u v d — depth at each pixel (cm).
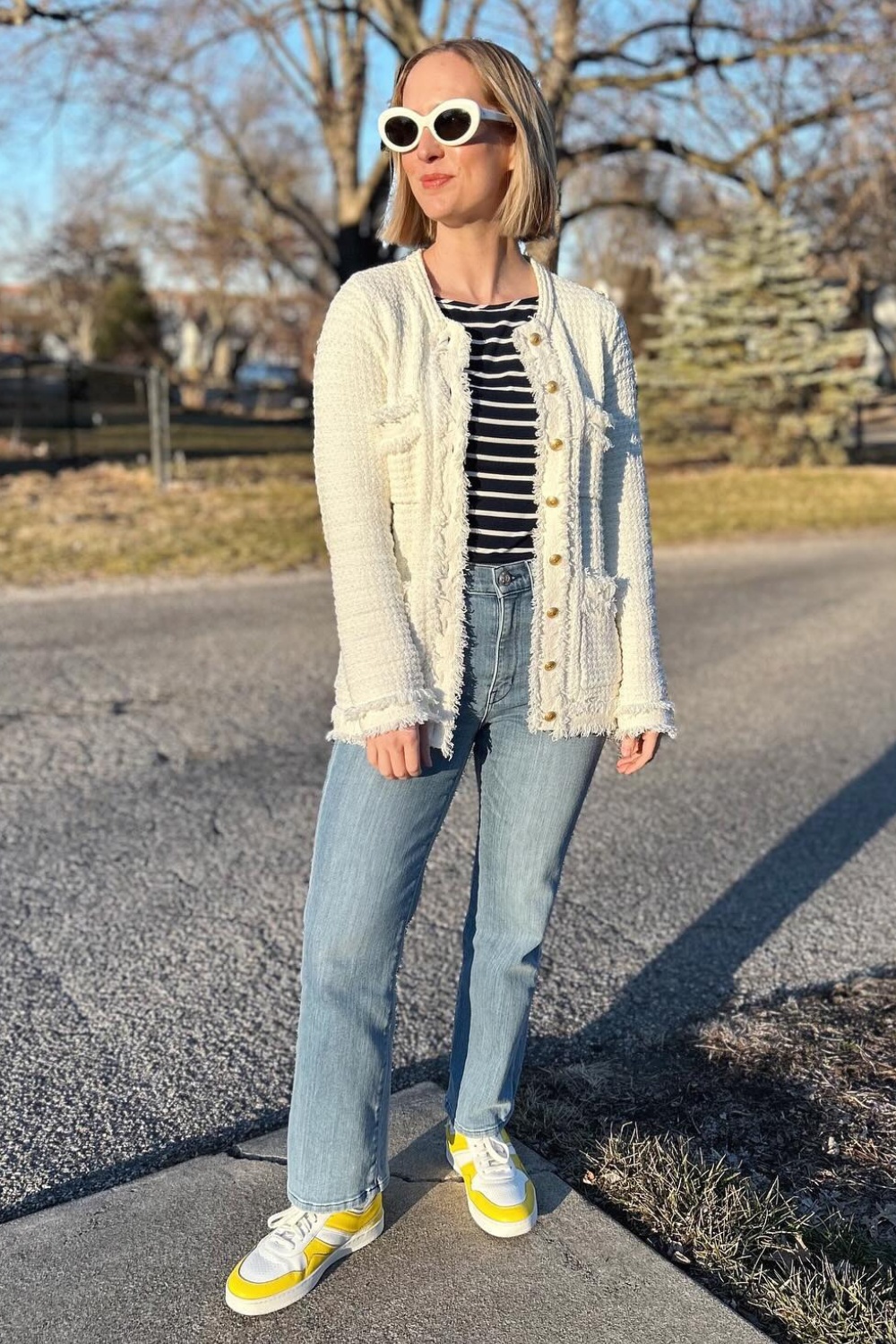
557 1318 186
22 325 5581
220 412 3138
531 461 176
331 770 186
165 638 695
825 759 502
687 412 2181
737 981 308
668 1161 223
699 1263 200
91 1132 241
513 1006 201
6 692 571
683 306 2056
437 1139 233
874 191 1589
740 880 375
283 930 333
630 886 370
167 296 5322
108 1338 182
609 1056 270
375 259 1585
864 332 2141
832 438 2064
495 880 197
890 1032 279
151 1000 293
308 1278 189
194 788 447
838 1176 224
